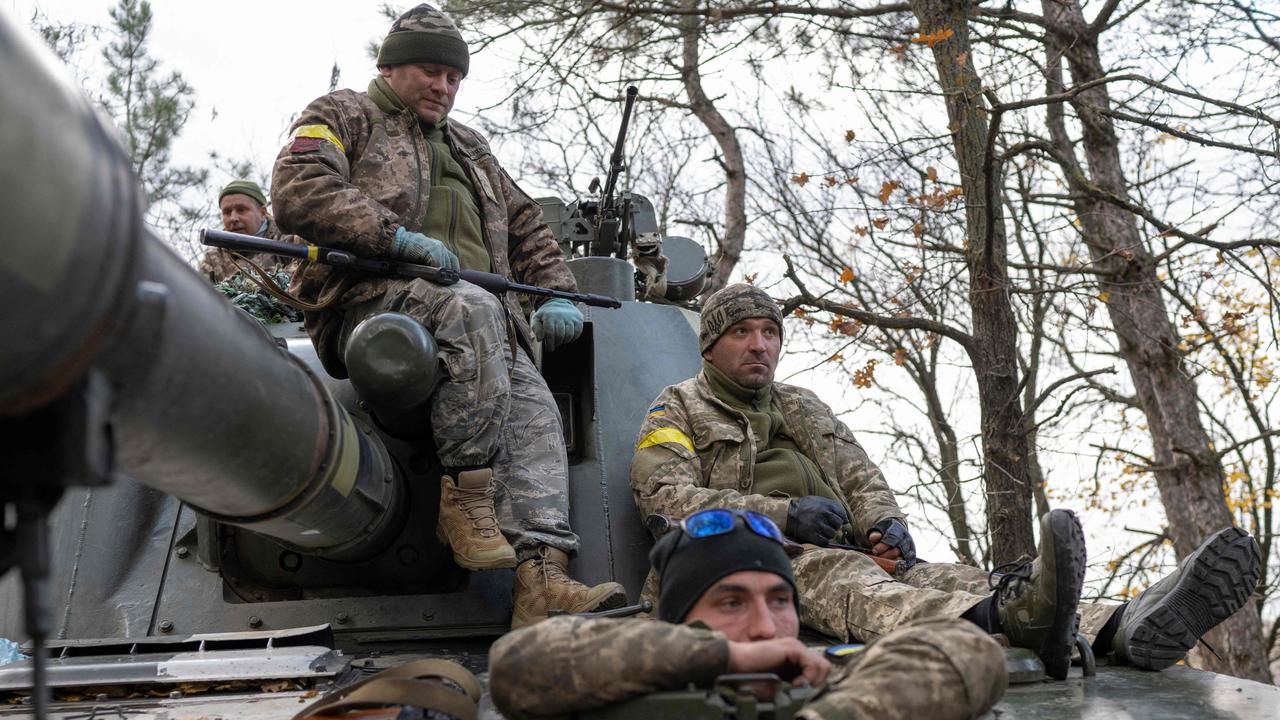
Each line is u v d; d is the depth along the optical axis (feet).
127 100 46.06
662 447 14.02
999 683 7.45
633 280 17.33
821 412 15.11
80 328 4.90
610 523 14.17
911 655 7.28
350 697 8.05
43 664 5.51
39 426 5.26
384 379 11.65
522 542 12.69
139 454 6.62
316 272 13.48
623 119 18.20
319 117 13.66
